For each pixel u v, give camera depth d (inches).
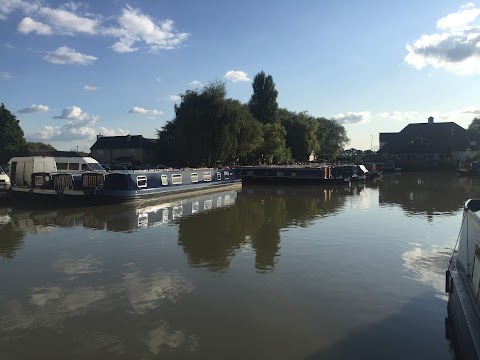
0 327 301.0
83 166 1108.5
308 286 383.9
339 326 301.9
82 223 701.9
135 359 257.8
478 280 241.9
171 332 292.7
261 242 559.5
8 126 2728.8
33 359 257.8
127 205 898.1
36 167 972.6
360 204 979.3
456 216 785.6
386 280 400.5
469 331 209.9
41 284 391.2
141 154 3100.4
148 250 515.8
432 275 415.2
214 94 1788.9
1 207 877.2
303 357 260.1
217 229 651.5
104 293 367.2
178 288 379.2
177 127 1867.6
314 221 729.0
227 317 316.8
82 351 267.1
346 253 501.0
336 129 3831.2
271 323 306.8
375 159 3299.7
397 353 264.8
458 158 3093.0
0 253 502.0
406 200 1064.8
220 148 1764.3
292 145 2701.8
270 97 2655.0
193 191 1153.4
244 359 257.9
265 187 1491.1
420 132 3479.3
